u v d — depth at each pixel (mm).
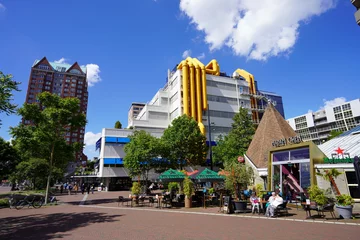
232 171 15734
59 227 10664
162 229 9656
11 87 13773
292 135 22141
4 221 12836
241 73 63469
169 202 17641
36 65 130125
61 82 132500
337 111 93125
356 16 15492
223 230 9273
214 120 51844
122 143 45656
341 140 18047
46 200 21156
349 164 12969
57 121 22906
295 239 7676
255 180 20469
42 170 33844
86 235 8883
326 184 13609
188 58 56406
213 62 58781
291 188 17391
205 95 50938
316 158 14727
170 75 59625
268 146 21234
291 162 16500
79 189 49438
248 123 37812
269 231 8922
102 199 25469
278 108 79812
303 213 13000
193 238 8078
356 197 12750
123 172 44281
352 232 8391
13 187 46812
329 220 10773
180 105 49406
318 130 99875
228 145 35500
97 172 49875
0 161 32094
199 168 47625
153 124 51625
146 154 30203
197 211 15102
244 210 14008
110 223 11234
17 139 21578
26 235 9258
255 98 58125
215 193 19562
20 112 21031
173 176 19031
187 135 36188
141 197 19469
